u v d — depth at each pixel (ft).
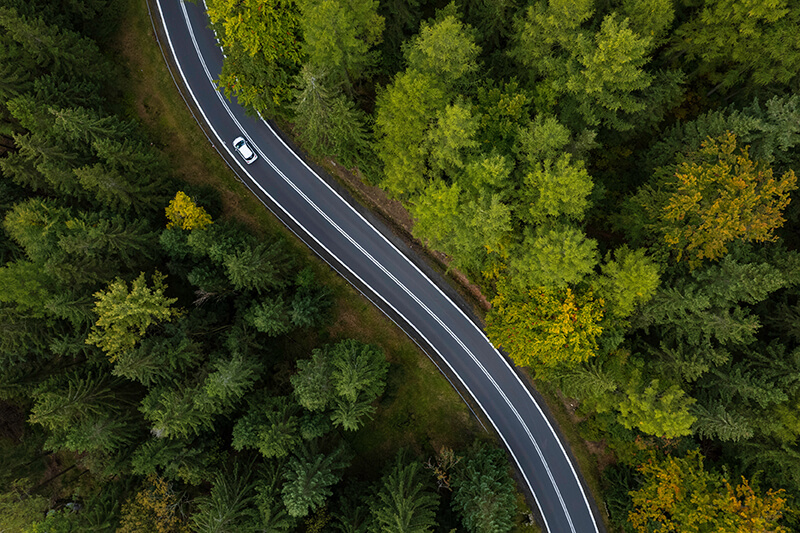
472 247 100.07
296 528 115.24
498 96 99.66
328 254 138.41
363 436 135.64
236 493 106.52
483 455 125.39
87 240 98.89
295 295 122.62
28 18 108.68
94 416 103.60
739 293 93.04
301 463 108.17
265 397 116.06
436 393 137.90
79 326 103.60
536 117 93.66
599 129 120.16
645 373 108.06
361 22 98.84
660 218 102.94
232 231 118.21
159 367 104.12
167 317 106.11
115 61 134.41
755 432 104.32
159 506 105.81
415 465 116.47
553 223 95.09
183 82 137.59
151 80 136.46
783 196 90.38
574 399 134.21
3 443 117.19
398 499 105.91
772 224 92.02
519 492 135.54
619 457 123.54
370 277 138.51
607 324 100.99
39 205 101.71
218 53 138.51
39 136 98.99
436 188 99.14
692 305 93.50
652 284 90.89
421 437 136.46
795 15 93.86
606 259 97.91
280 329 116.16
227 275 116.98
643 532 114.93
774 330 109.40
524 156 96.43
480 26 112.06
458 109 86.89
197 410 103.14
